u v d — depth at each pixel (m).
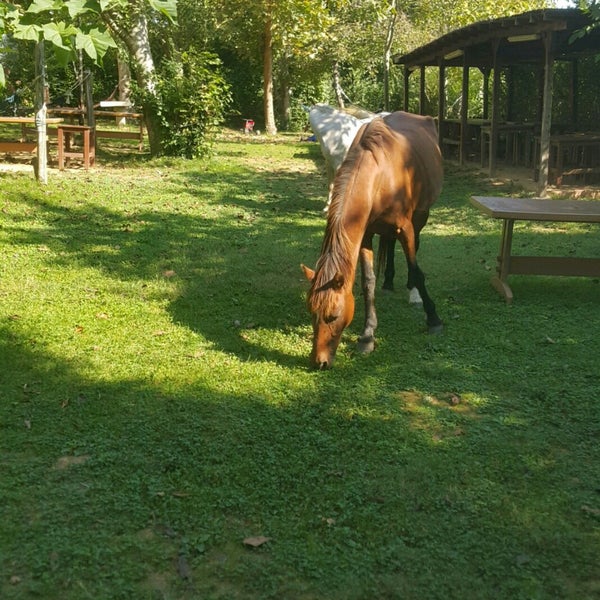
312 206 11.14
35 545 3.01
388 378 4.77
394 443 3.92
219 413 4.21
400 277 7.25
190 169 14.55
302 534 3.12
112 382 4.61
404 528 3.18
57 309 5.96
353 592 2.79
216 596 2.75
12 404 4.28
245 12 24.53
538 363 5.04
